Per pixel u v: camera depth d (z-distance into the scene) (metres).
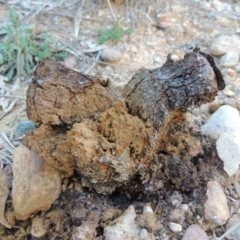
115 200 0.23
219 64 0.34
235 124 0.25
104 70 0.33
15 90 0.32
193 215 0.22
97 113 0.22
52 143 0.21
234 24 0.39
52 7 0.40
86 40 0.36
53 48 0.35
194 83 0.20
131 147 0.21
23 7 0.39
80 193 0.23
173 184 0.23
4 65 0.33
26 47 0.33
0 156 0.26
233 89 0.31
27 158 0.22
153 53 0.35
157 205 0.22
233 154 0.24
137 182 0.22
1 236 0.22
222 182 0.24
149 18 0.38
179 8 0.40
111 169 0.21
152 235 0.21
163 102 0.21
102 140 0.20
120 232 0.21
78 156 0.20
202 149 0.24
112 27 0.37
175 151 0.22
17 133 0.27
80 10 0.39
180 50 0.36
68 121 0.21
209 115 0.28
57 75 0.22
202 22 0.39
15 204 0.21
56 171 0.22
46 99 0.21
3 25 0.37
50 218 0.22
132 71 0.33
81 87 0.21
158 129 0.21
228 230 0.22
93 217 0.22
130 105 0.22
